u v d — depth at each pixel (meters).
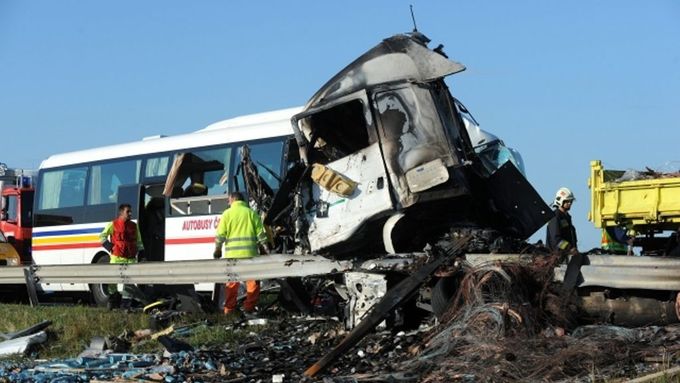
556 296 10.33
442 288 10.81
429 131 12.10
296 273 12.87
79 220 24.03
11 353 12.30
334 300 14.25
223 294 15.69
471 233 11.84
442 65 12.11
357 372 9.27
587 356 8.59
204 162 21.02
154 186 22.48
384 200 12.14
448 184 12.16
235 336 12.33
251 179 17.06
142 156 22.88
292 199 13.32
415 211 12.22
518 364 8.46
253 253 15.36
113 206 23.23
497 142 14.91
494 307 9.53
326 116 12.82
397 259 11.48
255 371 9.62
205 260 14.31
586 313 10.55
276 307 15.27
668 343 9.23
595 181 18.47
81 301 24.22
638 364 8.54
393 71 12.38
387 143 12.22
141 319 14.06
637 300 10.38
